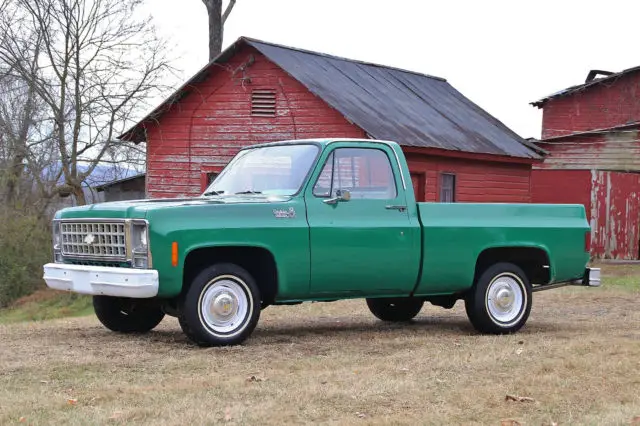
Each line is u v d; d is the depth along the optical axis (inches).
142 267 327.3
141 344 350.3
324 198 359.9
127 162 1052.5
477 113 1030.4
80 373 292.4
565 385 285.3
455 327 426.9
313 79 845.2
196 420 236.1
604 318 469.7
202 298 338.6
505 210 399.5
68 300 995.9
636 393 277.0
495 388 279.1
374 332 401.4
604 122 1391.5
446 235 382.3
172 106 919.0
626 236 1045.2
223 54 870.4
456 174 882.1
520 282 405.1
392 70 1038.4
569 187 1069.8
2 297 1061.1
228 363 312.2
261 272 362.0
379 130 773.9
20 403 251.9
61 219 358.9
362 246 363.9
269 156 378.6
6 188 1159.0
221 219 336.5
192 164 916.0
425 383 284.4
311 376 291.9
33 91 1077.1
